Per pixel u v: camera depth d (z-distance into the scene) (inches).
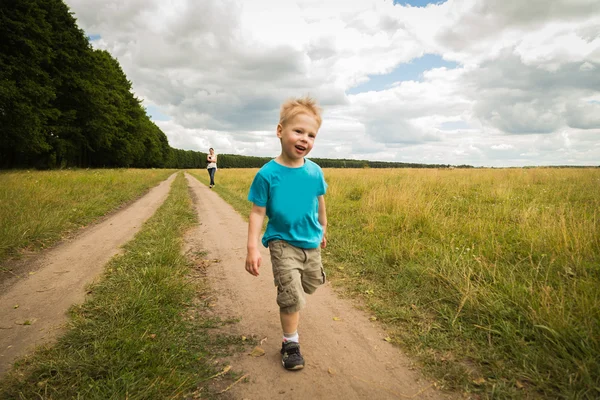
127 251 180.5
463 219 220.4
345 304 120.9
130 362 80.0
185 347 90.7
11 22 778.2
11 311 113.3
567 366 75.2
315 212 85.5
